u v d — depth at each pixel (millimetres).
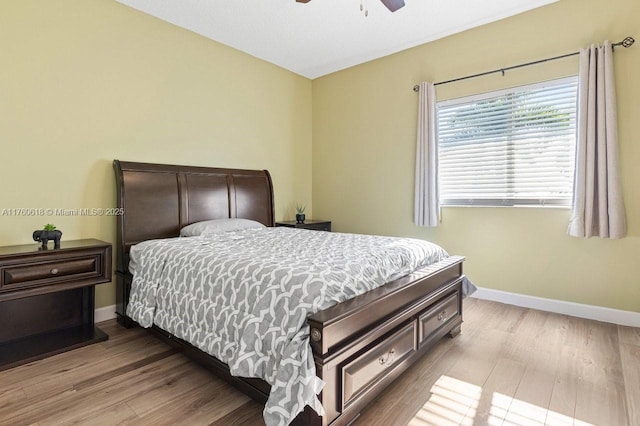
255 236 2855
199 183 3354
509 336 2484
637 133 2607
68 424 1510
